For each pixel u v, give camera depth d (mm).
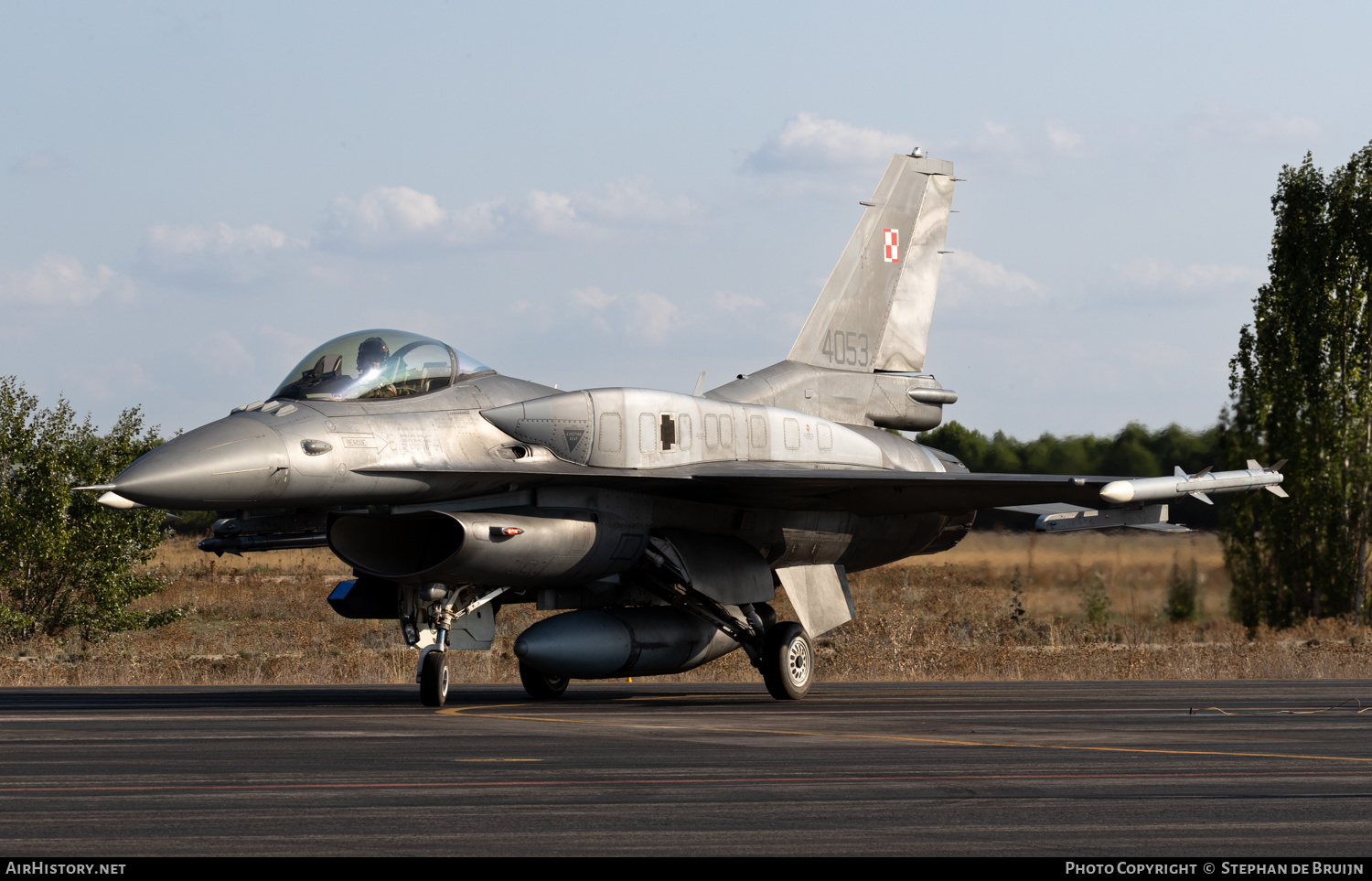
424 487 52188
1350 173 124750
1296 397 119000
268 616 145375
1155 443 119125
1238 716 46094
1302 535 115688
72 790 26844
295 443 49281
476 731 40094
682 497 60031
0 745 35625
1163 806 25172
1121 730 40625
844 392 70875
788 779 28812
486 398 55594
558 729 40781
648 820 23547
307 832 22328
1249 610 115438
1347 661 84625
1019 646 106000
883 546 69750
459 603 54656
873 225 73062
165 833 22203
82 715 46031
